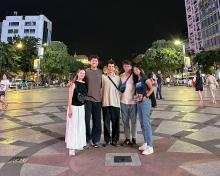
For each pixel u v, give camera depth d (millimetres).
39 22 114188
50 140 6750
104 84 6160
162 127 8219
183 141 6461
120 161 5012
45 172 4512
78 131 5465
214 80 14727
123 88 6148
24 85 43188
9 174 4441
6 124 9086
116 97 6125
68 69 60406
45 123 9273
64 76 66125
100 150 5781
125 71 6242
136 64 5891
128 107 6188
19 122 9492
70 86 5520
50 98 20641
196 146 5988
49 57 55969
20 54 51188
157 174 4336
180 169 4551
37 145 6266
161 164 4816
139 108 5723
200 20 77812
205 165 4730
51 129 8180
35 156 5406
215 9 67938
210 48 71438
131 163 4883
